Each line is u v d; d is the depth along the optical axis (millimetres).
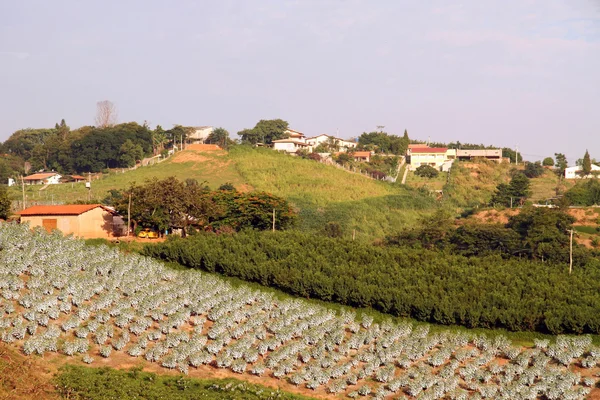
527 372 62562
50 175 175875
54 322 63562
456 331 72375
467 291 76812
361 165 188000
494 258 93438
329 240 92062
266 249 86750
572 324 70750
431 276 81062
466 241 107625
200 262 83438
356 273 80500
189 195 98438
